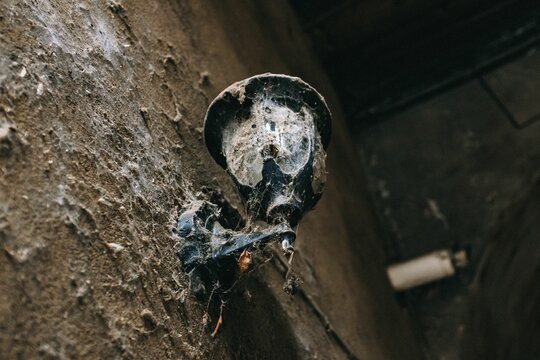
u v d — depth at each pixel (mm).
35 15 899
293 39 2389
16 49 844
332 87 2842
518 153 2732
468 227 2684
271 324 1161
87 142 891
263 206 964
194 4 1463
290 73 2055
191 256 966
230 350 1010
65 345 747
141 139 1007
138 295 863
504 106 2830
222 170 1197
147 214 942
